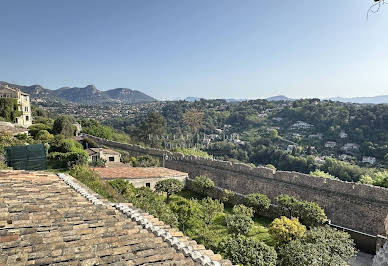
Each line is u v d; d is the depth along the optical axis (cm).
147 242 493
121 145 4491
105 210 634
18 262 360
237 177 2620
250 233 1667
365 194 1777
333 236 1326
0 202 584
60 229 488
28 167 2094
